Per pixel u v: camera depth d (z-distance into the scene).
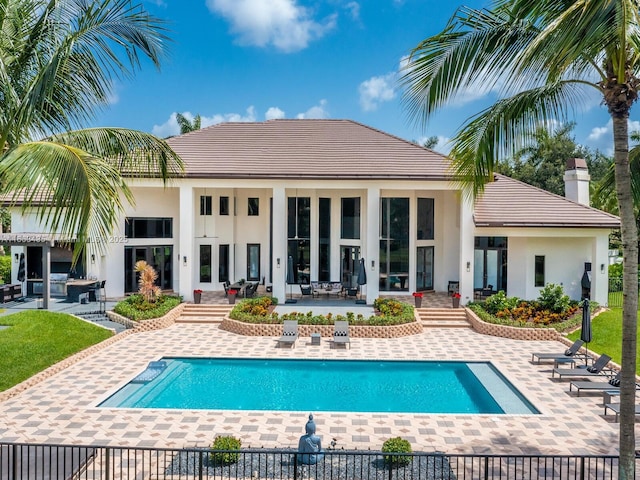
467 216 25.66
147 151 11.47
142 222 28.55
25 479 8.75
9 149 8.88
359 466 9.74
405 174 25.53
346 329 20.86
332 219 29.58
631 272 7.45
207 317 24.55
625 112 7.40
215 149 28.30
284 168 26.30
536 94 8.83
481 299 27.80
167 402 14.14
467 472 9.52
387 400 14.43
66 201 7.64
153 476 9.20
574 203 27.09
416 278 29.38
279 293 26.20
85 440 10.92
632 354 7.48
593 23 5.94
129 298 24.77
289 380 16.27
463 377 16.67
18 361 15.82
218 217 30.08
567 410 12.95
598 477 9.30
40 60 9.95
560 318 22.30
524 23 8.16
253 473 9.40
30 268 28.02
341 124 31.00
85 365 16.86
